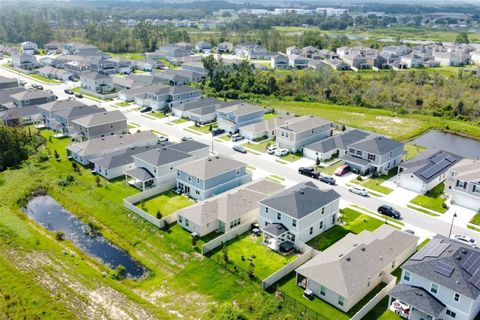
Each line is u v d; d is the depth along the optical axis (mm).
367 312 44812
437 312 41562
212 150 90562
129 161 77438
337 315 44312
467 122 117875
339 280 45219
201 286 49219
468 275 42750
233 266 51812
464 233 60281
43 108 104625
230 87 144625
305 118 96812
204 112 109188
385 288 46938
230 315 42750
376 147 79625
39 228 61469
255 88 142750
